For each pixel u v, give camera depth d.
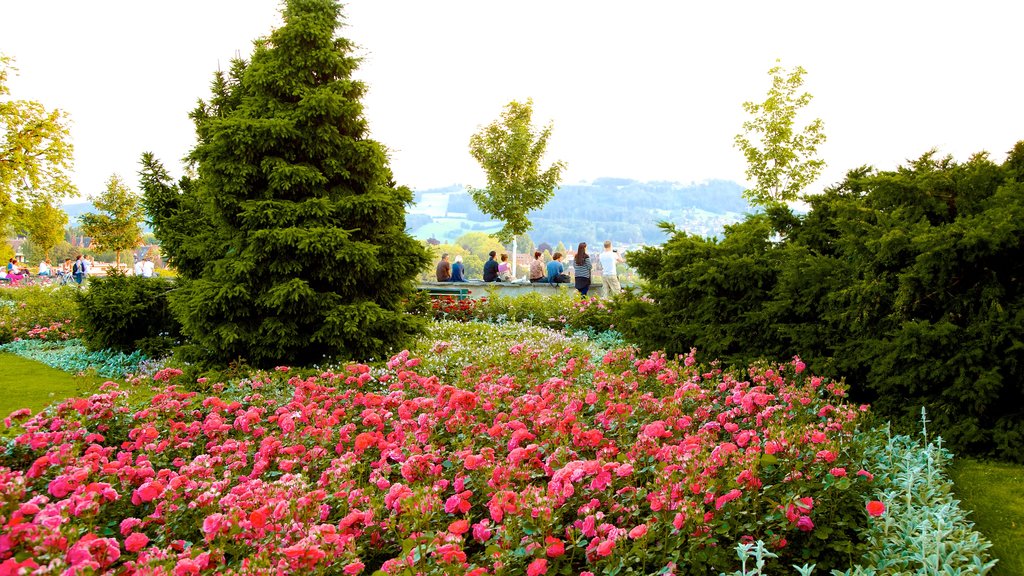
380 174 8.25
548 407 4.51
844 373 5.44
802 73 17.09
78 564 2.32
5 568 2.20
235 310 7.25
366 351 7.64
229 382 6.32
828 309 5.73
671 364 5.80
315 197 7.55
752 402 4.39
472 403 4.44
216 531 2.75
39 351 11.32
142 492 3.21
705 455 3.23
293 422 4.37
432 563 2.63
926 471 3.85
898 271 5.23
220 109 9.60
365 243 7.50
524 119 24.55
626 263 7.75
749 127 17.94
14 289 22.95
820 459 3.34
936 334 4.55
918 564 2.96
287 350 7.47
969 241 4.43
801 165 17.44
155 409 4.76
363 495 3.22
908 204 5.62
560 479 3.07
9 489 2.86
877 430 4.50
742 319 6.37
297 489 3.23
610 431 4.23
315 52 7.66
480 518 3.44
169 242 9.30
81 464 3.57
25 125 21.27
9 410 6.94
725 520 2.95
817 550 3.05
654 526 2.84
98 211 37.53
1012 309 4.52
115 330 9.59
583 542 2.81
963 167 5.61
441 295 15.14
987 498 3.80
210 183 7.55
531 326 12.90
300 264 7.30
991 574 3.04
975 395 4.42
